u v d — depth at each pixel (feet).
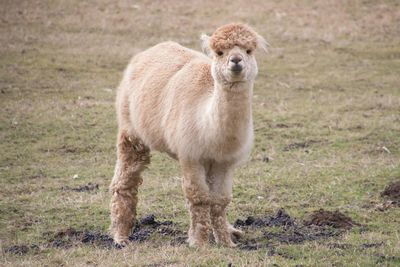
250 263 74.33
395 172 116.78
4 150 131.44
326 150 132.05
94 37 220.64
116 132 143.43
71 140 138.00
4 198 106.83
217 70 76.02
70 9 246.47
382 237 86.28
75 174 119.85
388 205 100.83
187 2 259.80
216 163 80.79
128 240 87.61
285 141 137.90
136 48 210.79
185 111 80.12
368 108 161.07
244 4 258.16
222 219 82.69
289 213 99.09
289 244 83.76
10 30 221.87
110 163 126.72
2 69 185.37
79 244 85.66
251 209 101.45
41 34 220.43
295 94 173.78
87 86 175.52
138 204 103.24
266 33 230.89
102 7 250.78
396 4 258.98
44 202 104.73
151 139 85.92
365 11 252.21
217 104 76.38
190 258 75.72
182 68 85.71
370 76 190.90
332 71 195.62
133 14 245.45
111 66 194.29
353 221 94.38
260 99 168.35
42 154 130.21
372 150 131.54
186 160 79.92
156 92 85.71
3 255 81.87
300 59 207.31
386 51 215.72
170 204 103.76
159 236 89.40
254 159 127.03
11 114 151.23
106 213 100.32
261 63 202.28
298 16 247.50
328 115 155.02
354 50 216.74
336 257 77.51
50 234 91.50
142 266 74.69
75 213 100.27
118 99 92.58
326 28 236.84
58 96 166.20
